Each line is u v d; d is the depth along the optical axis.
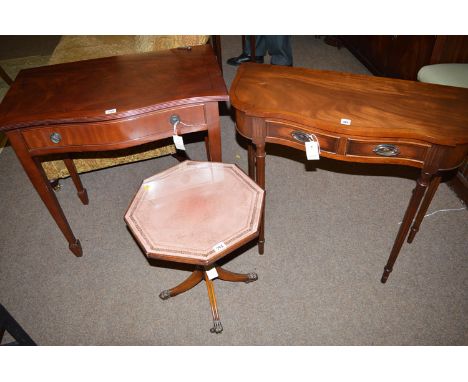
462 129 1.46
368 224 2.34
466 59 2.69
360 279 2.05
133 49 2.88
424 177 1.57
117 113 1.61
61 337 1.89
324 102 1.67
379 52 3.44
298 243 2.25
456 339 1.79
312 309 1.94
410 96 1.68
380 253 2.17
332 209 2.45
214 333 1.87
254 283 2.06
